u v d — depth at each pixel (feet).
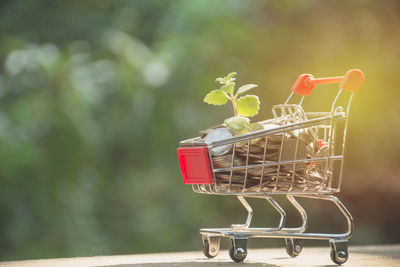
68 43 39.65
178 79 35.06
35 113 32.37
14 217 32.09
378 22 32.35
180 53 34.58
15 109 32.37
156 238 33.88
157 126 35.09
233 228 8.18
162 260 8.79
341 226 33.68
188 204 34.73
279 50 33.58
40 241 32.19
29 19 39.86
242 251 7.75
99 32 39.55
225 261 8.30
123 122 35.73
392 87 32.78
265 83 33.68
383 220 33.68
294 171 7.50
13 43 35.27
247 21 34.37
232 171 7.51
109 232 34.68
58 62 34.04
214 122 34.65
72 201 33.53
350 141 32.63
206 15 34.55
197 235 33.99
